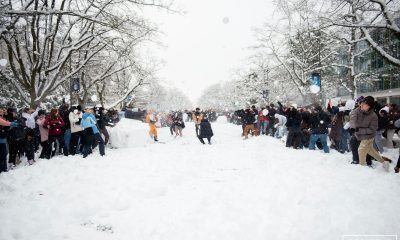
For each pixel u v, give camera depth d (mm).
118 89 31969
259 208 4836
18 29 13898
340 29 16016
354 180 6234
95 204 5363
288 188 5789
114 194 5848
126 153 10977
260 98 38844
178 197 5672
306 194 5355
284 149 11164
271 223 4258
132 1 12492
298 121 11852
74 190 6148
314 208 4727
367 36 13578
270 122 17531
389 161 7691
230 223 4324
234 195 5547
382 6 11914
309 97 24906
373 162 8750
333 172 7020
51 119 10039
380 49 13211
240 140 15922
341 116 11102
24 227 4387
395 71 26906
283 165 8148
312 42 23156
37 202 5477
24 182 6887
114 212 5059
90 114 10227
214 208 4941
